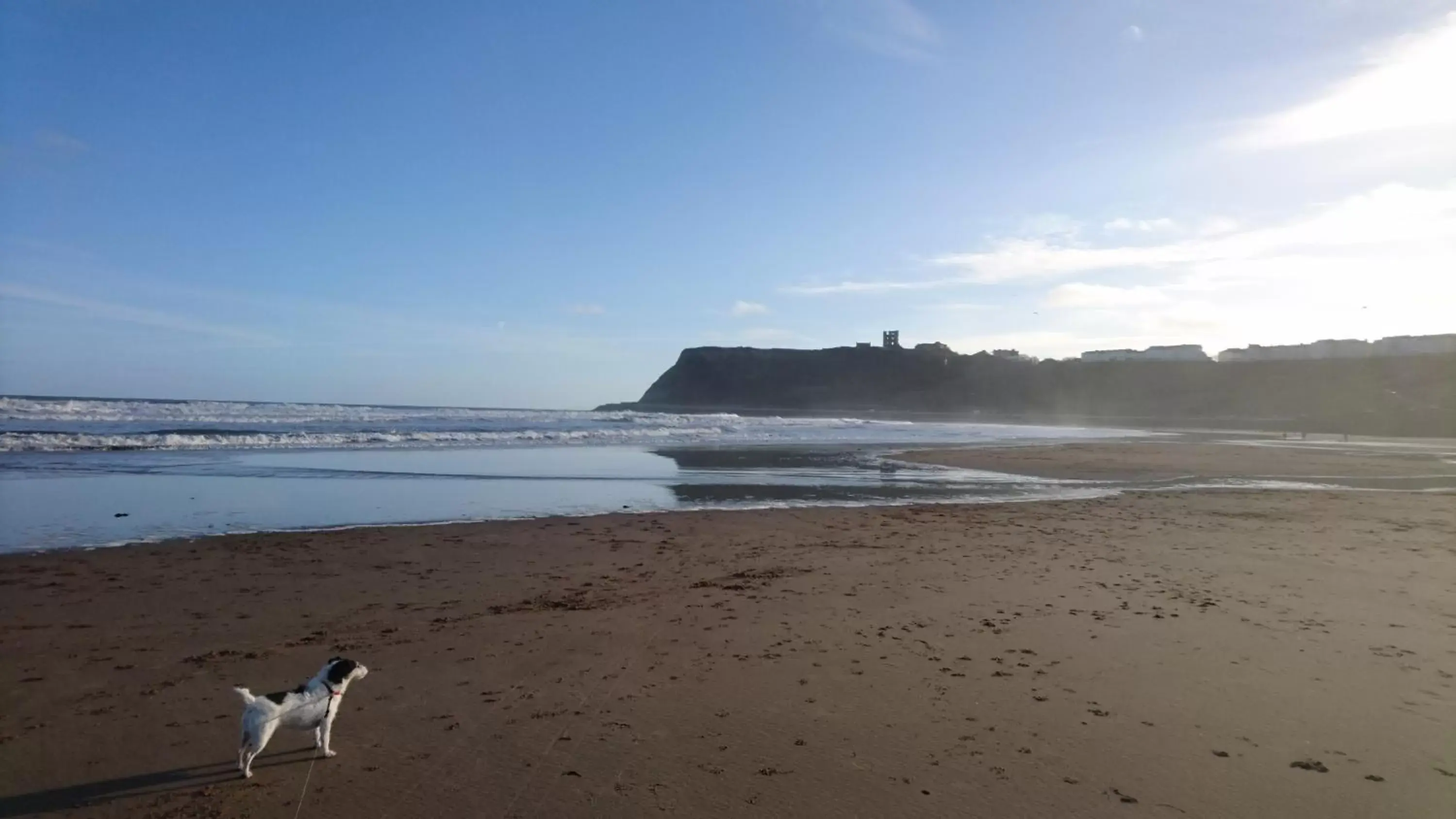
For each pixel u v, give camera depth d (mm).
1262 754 4902
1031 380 135000
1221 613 8180
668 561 10664
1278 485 22359
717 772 4598
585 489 18734
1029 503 17203
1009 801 4297
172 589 8875
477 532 12586
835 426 57125
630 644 6980
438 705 5555
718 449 32000
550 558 10781
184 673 6176
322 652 6727
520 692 5832
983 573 10039
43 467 19719
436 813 4117
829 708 5574
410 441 31312
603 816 4098
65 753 4758
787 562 10633
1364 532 13570
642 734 5113
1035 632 7461
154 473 19234
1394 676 6355
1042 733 5195
